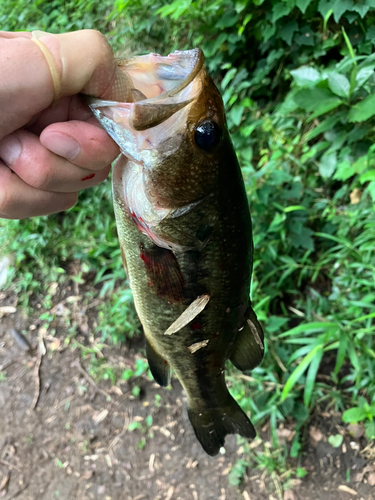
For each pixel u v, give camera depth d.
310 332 0.47
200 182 0.21
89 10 0.80
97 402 0.53
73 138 0.19
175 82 0.21
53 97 0.18
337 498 0.41
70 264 0.66
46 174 0.19
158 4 0.68
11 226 0.66
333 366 0.47
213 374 0.29
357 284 0.46
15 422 0.53
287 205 0.51
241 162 0.53
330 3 0.47
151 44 0.70
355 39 0.49
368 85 0.44
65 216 0.68
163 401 0.51
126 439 0.50
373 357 0.42
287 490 0.42
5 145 0.19
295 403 0.45
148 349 0.30
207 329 0.26
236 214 0.23
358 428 0.43
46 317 0.61
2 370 0.58
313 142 0.53
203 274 0.24
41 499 0.47
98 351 0.57
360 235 0.44
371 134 0.46
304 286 0.52
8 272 0.65
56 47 0.17
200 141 0.21
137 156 0.20
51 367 0.57
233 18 0.56
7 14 0.91
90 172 0.20
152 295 0.25
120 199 0.23
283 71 0.57
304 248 0.51
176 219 0.22
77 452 0.50
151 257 0.24
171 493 0.45
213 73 0.64
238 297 0.26
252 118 0.58
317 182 0.52
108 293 0.62
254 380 0.45
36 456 0.50
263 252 0.49
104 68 0.19
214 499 0.44
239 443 0.46
